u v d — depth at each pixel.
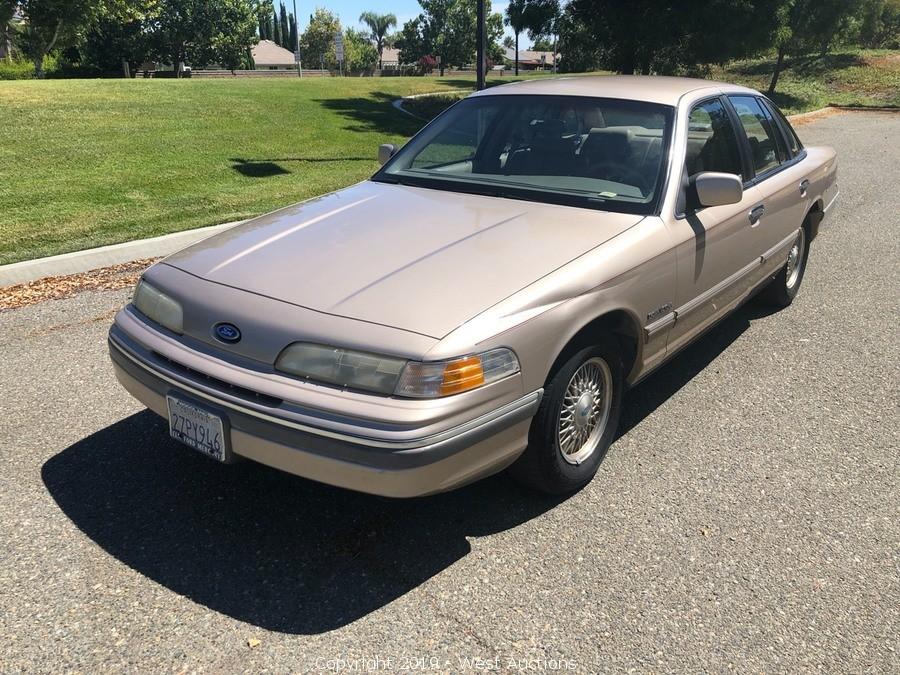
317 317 2.58
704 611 2.59
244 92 17.39
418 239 3.09
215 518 3.02
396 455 2.38
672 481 3.40
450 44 79.88
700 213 3.73
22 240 6.64
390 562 2.80
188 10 55.09
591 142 3.79
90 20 35.88
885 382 4.51
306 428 2.46
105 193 8.41
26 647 2.33
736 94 4.63
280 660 2.32
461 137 4.16
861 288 6.31
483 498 3.23
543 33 22.70
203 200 8.43
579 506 3.19
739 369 4.68
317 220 3.38
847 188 10.73
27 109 12.45
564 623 2.51
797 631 2.51
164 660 2.30
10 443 3.54
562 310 2.81
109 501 3.11
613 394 3.35
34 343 4.73
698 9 19.47
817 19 24.31
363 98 19.62
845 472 3.51
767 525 3.08
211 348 2.75
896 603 2.65
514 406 2.67
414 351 2.43
